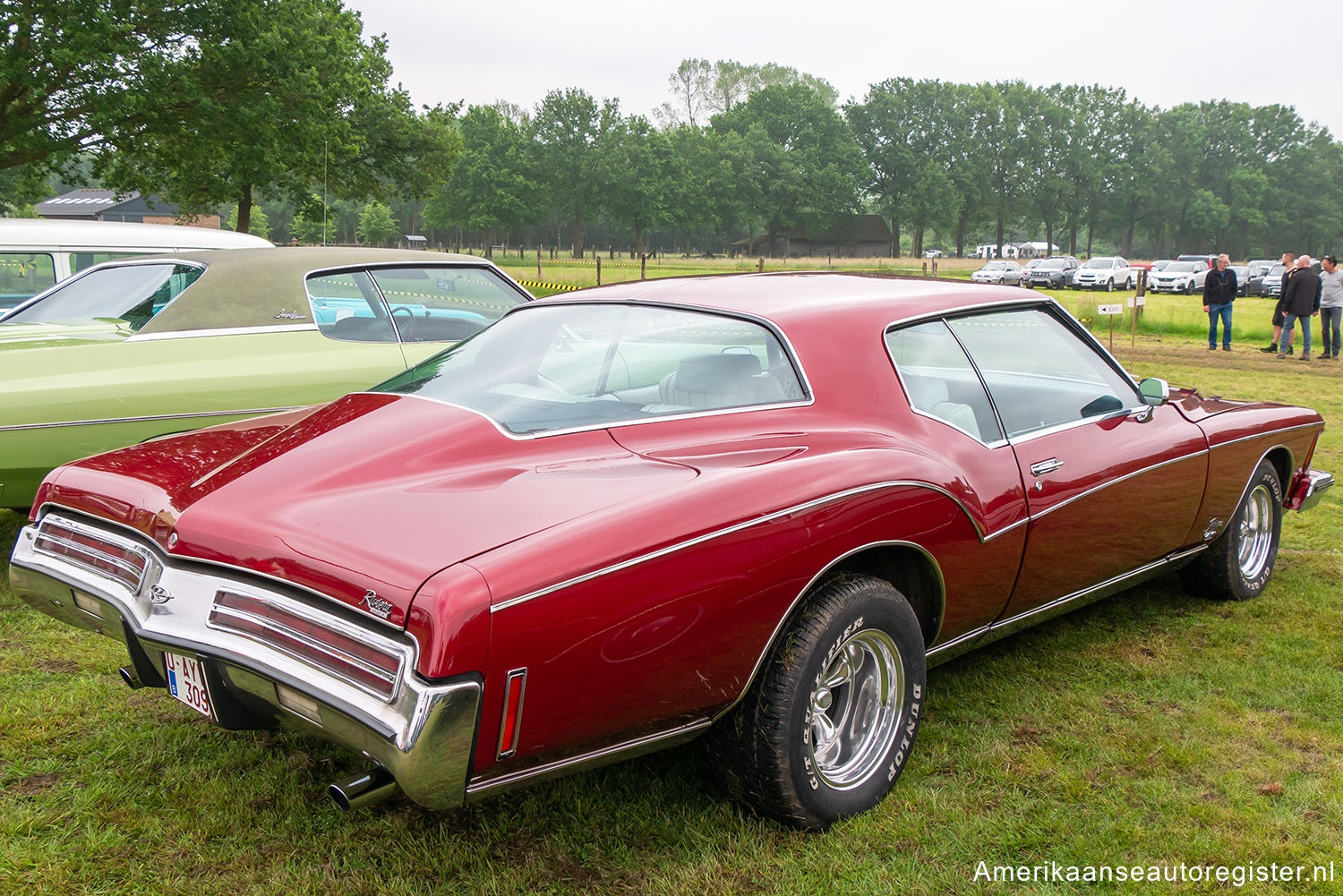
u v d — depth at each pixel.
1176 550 3.79
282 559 1.97
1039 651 3.68
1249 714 3.15
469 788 1.88
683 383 2.61
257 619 1.99
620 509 2.04
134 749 2.84
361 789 1.90
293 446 2.39
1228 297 16.31
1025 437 3.06
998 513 2.81
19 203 77.50
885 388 2.76
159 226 8.72
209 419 4.42
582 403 2.51
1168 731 3.03
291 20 25.03
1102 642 3.77
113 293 4.95
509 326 3.02
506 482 2.17
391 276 5.27
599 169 103.38
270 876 2.25
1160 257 145.88
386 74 32.41
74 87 21.98
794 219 111.56
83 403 4.11
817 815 2.40
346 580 1.86
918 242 128.75
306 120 25.23
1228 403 4.22
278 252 5.04
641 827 2.47
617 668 1.99
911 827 2.47
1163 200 124.75
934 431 2.79
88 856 2.32
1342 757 2.88
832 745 2.52
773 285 3.09
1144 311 21.27
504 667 1.82
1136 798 2.64
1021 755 2.87
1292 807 2.61
